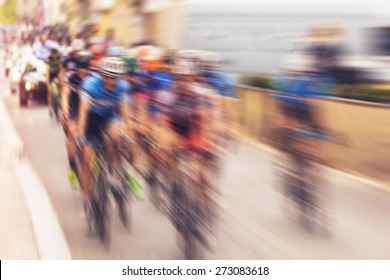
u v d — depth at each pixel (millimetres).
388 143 11828
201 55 9430
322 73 8625
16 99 28797
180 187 7484
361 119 12523
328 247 8039
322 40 12188
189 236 7227
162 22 28219
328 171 13023
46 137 17344
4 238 7527
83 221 8805
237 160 14391
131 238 8109
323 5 22266
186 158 7473
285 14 22078
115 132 7895
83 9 63812
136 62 8867
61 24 35094
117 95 8297
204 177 7383
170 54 9406
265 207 10070
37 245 7238
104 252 7512
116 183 8219
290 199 9203
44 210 8859
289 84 8648
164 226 8688
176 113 7617
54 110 19094
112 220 8805
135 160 8758
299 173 8820
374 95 12859
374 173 12227
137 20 44500
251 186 11641
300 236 8508
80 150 8312
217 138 8289
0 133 17375
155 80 8383
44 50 25969
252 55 22062
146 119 8461
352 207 10188
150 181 9227
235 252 7719
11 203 9328
